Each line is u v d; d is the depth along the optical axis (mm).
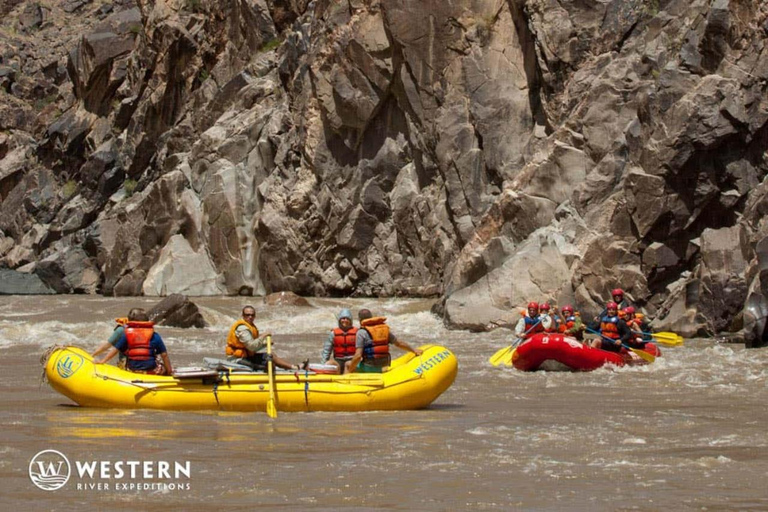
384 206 35656
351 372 12961
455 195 33031
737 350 20797
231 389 12461
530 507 7836
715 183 25141
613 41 30391
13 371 17500
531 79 32750
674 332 24141
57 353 13000
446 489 8398
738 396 14398
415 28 33781
